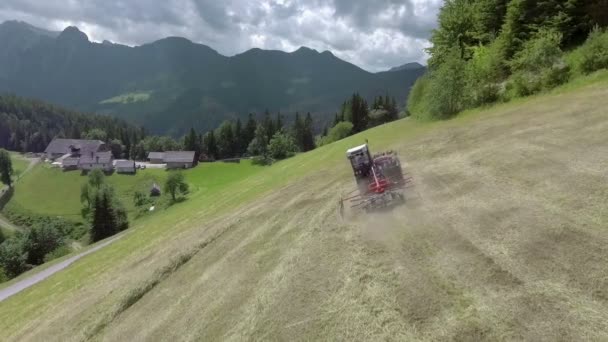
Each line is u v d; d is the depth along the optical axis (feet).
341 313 31.81
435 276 32.04
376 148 109.19
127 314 51.80
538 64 96.37
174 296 50.37
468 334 25.11
